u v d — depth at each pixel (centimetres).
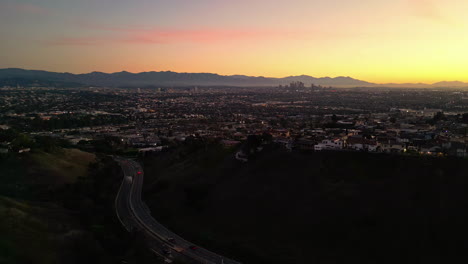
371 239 8206
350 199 9594
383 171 10431
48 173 14088
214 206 11544
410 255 7569
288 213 9962
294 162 12488
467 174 9106
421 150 12838
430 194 8900
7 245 7412
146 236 10075
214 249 9156
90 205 11994
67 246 8362
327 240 8575
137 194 14475
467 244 7412
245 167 13875
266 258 8331
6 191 11519
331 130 19025
